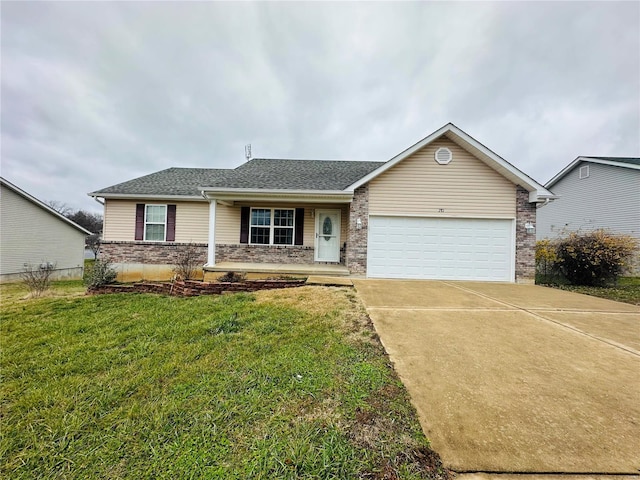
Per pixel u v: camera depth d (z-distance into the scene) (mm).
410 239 9766
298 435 2145
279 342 3928
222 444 2080
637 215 13750
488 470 1851
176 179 13672
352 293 6859
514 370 3215
